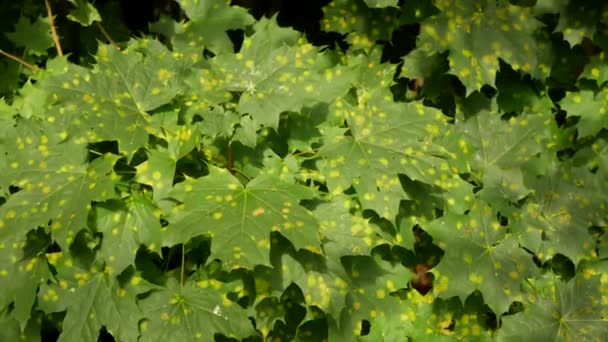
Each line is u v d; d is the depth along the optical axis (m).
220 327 2.22
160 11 4.33
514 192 2.73
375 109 2.52
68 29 3.44
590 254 2.74
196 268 2.34
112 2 3.62
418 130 2.48
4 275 2.27
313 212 2.31
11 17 3.42
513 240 2.52
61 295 2.27
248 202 2.12
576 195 2.83
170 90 2.43
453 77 3.00
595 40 2.95
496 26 2.78
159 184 2.19
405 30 3.45
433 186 2.52
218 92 2.43
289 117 2.56
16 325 2.43
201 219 2.09
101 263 2.27
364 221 2.30
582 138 3.08
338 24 3.21
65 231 2.07
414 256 2.60
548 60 3.03
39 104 2.70
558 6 2.87
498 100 3.03
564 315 2.56
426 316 2.58
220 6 2.99
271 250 2.24
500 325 2.63
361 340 2.46
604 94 3.01
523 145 2.88
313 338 2.44
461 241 2.47
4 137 2.38
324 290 2.25
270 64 2.44
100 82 2.38
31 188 2.20
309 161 2.50
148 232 2.17
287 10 4.15
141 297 2.25
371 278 2.44
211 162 2.43
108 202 2.20
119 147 2.24
